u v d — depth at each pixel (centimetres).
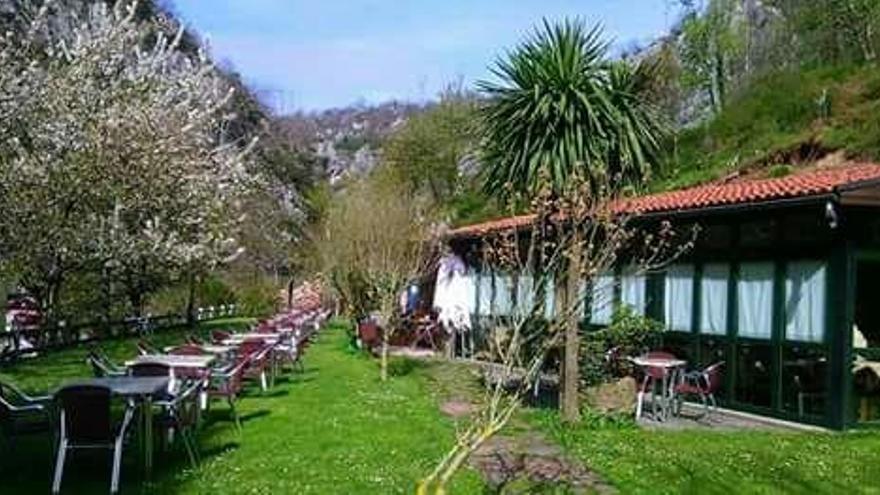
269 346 1616
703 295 1483
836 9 4247
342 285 2681
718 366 1392
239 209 2983
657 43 5044
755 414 1345
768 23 4906
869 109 3080
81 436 800
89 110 1941
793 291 1304
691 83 4891
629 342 1480
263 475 861
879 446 1095
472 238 2261
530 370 746
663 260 1530
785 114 3550
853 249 1223
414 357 2186
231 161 2597
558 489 837
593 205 1053
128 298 2586
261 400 1396
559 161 1190
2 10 2302
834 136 3012
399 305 2266
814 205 1201
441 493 592
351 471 879
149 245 2125
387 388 1571
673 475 902
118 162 2014
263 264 4362
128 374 1018
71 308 2420
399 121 5844
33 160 1809
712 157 3600
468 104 4453
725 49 4872
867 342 1245
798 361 1286
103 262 2023
